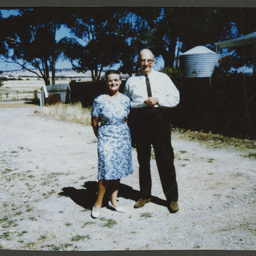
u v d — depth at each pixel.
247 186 4.11
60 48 17.08
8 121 11.84
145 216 3.40
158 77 3.44
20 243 2.90
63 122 10.84
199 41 12.77
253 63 9.22
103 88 12.84
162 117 3.39
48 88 18.16
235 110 7.29
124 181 4.65
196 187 4.18
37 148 7.26
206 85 7.93
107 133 3.29
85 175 5.12
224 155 5.70
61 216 3.52
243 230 2.95
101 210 3.65
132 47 11.83
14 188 4.63
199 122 8.07
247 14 10.50
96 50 12.85
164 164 3.42
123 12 11.12
